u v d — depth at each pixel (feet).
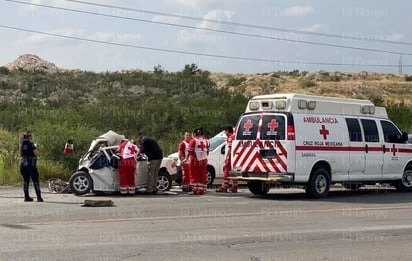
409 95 229.66
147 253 31.71
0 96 196.13
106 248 32.81
